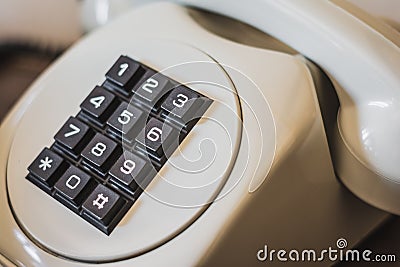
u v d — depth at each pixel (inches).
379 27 18.2
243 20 20.1
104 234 16.8
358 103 18.3
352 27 17.9
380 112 17.7
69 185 17.6
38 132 19.1
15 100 25.8
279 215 17.2
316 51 18.5
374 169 17.8
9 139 19.3
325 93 18.8
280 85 17.8
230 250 16.4
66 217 17.4
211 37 19.5
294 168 17.1
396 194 18.0
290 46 19.2
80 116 18.7
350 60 17.8
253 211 16.6
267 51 18.8
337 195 18.7
